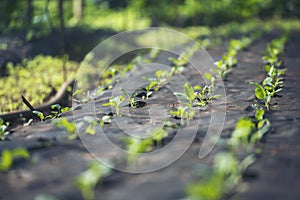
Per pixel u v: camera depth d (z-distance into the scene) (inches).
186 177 150.6
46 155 177.0
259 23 928.9
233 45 485.7
